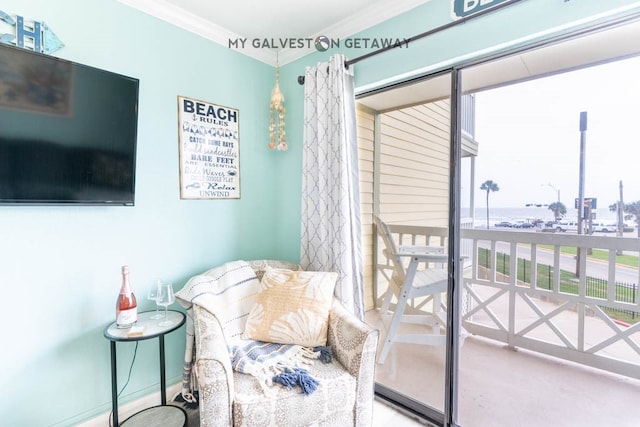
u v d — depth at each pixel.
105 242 1.57
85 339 1.52
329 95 1.87
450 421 1.58
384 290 2.03
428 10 1.59
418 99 1.78
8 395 1.32
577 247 1.62
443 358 1.81
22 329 1.34
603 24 1.16
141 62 1.67
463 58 1.50
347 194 1.82
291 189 2.30
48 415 1.42
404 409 1.74
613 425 1.53
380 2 1.70
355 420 1.33
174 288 1.83
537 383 1.78
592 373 1.68
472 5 1.43
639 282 1.48
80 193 1.42
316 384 1.26
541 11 1.25
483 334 1.92
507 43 1.35
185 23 1.83
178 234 1.85
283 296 1.67
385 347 1.96
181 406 1.72
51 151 1.33
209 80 1.97
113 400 1.41
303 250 2.05
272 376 1.29
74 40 1.44
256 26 1.95
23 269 1.34
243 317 1.72
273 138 2.27
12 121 1.23
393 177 1.90
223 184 2.06
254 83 2.23
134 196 1.60
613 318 1.60
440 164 1.70
